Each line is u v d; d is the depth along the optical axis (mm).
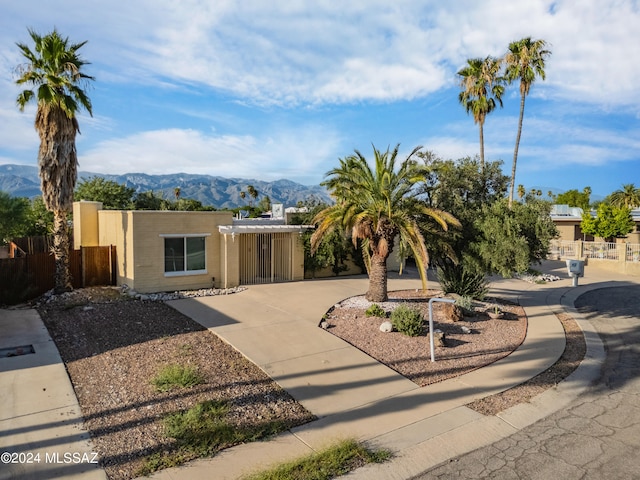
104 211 17969
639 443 5969
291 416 6766
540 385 8117
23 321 11562
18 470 5184
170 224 15867
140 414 6625
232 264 17172
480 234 13914
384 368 8805
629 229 32062
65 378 7930
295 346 9930
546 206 13602
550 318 13422
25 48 13125
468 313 12969
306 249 19438
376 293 14305
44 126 13578
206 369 8414
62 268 14508
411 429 6395
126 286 15680
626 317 13945
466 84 31891
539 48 28844
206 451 5668
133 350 9414
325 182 14609
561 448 5852
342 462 5473
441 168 13594
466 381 8242
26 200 22750
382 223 13508
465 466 5438
